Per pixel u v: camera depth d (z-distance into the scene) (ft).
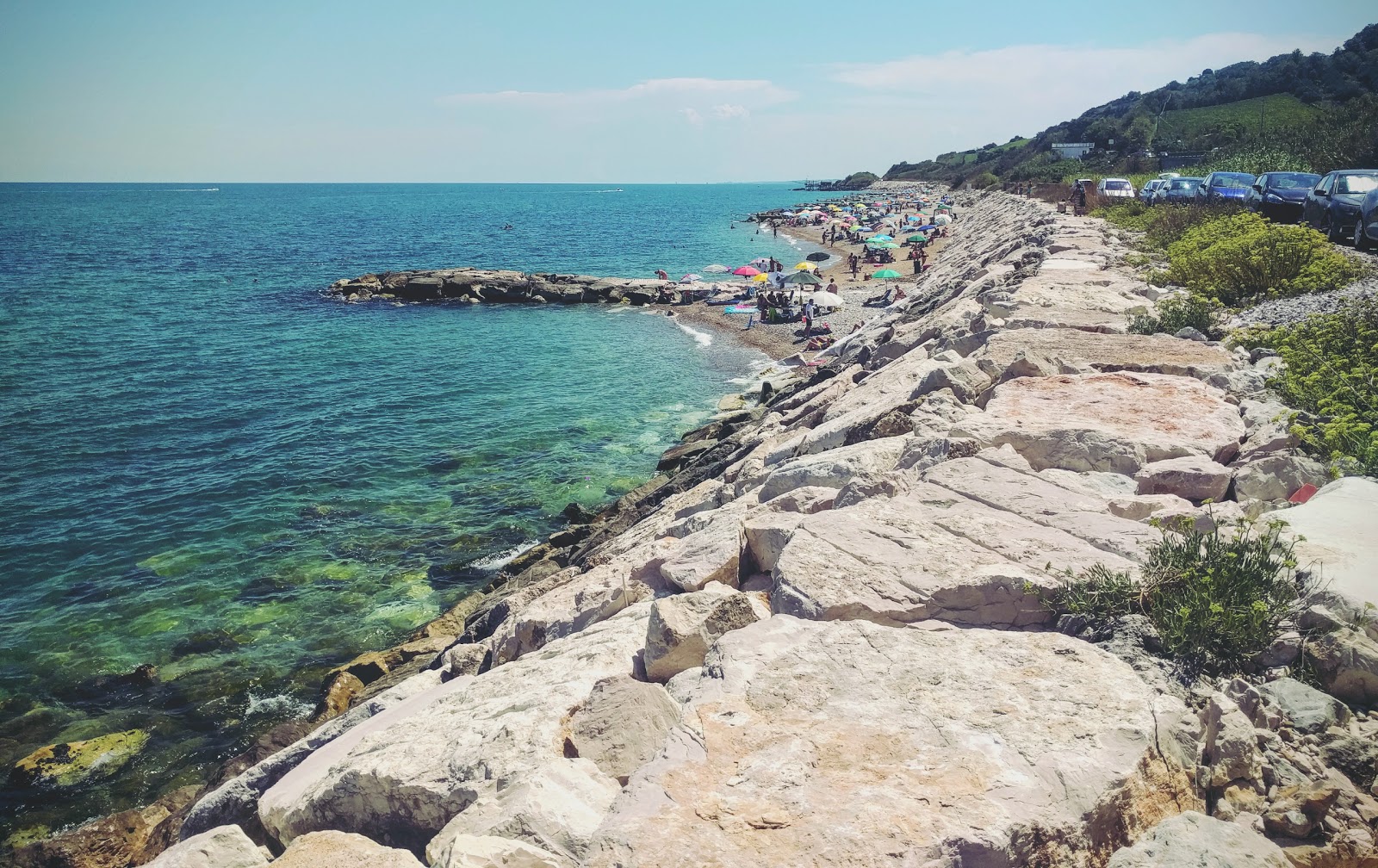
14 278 190.80
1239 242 44.88
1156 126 267.80
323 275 202.90
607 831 9.72
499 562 52.37
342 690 38.32
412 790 14.07
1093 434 20.93
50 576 52.19
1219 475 18.93
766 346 113.91
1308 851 9.73
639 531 36.19
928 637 13.50
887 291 134.51
